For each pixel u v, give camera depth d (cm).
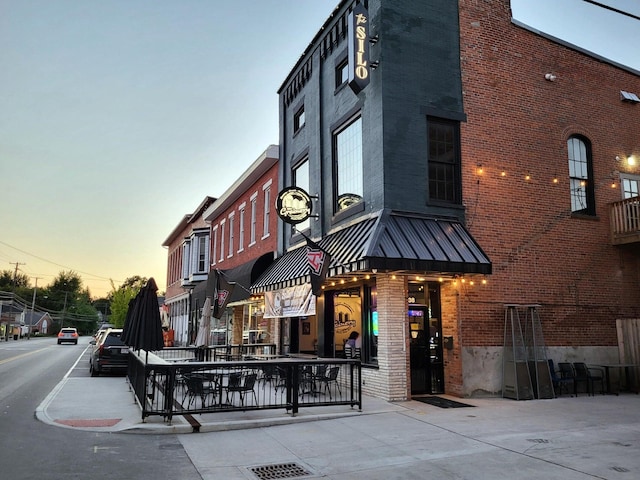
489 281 1316
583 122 1546
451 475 651
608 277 1498
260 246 2303
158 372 1073
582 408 1124
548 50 1520
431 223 1246
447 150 1327
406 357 1209
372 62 1307
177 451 780
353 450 783
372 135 1293
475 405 1151
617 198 1566
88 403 1205
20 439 834
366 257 1079
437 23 1359
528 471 659
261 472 678
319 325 1533
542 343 1341
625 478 624
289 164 1953
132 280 13488
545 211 1430
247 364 1005
